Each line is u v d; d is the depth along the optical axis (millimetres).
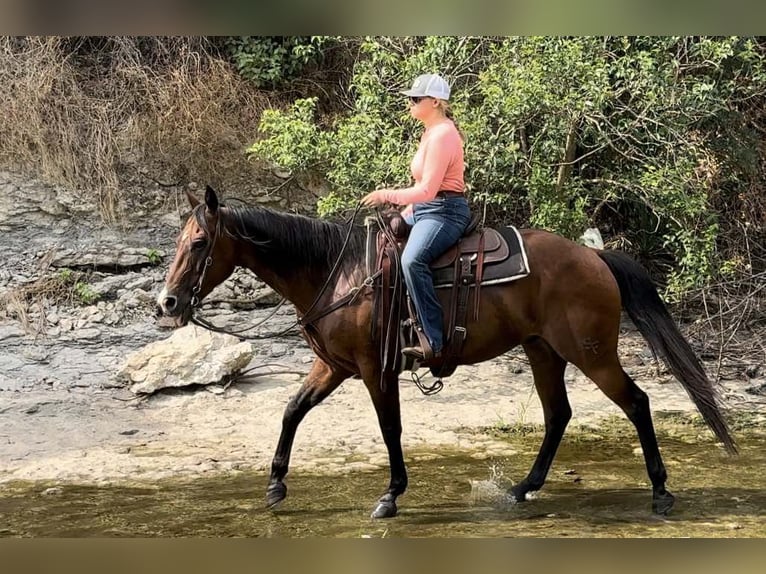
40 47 9547
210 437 6547
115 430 6645
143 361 7398
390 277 4832
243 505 5180
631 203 9867
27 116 9273
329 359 5031
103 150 9398
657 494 5039
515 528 4781
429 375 8086
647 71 7746
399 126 8219
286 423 5152
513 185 8320
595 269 4965
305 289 5000
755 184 10453
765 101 10492
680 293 8453
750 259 9758
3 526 4824
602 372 4984
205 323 5113
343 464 6004
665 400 7707
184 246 4762
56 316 8492
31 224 9133
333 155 8266
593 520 4906
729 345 8797
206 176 9719
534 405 7488
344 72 10477
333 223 5055
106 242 9227
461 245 4941
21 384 7414
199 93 9820
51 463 5957
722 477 5707
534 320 4977
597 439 6656
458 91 8430
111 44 10055
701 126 9477
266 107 10078
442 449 6363
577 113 7871
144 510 5090
